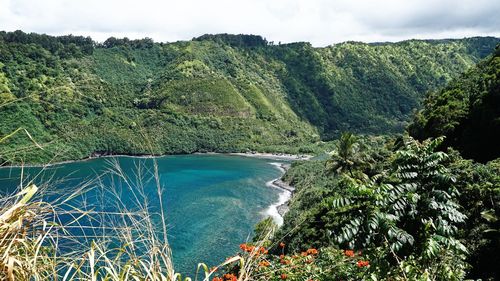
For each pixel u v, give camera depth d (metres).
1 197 2.02
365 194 4.59
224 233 36.50
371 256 4.56
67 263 2.11
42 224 2.08
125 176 2.48
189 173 81.31
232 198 56.84
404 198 4.58
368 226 4.33
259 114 154.75
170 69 178.25
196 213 45.19
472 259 12.23
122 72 169.12
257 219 44.34
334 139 154.25
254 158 112.81
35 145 2.24
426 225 4.36
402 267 4.20
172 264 2.28
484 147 37.12
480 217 13.98
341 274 5.42
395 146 50.09
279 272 4.95
